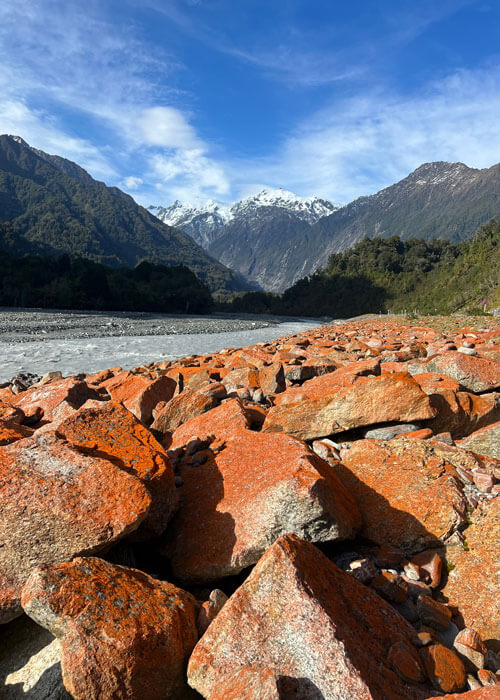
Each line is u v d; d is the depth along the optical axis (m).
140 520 3.14
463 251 121.56
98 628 2.43
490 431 5.16
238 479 3.98
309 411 5.63
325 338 19.20
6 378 15.93
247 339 35.12
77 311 70.75
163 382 8.00
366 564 3.25
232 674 2.32
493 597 3.07
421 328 22.22
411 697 2.27
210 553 3.45
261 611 2.56
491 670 2.60
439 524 3.67
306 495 3.27
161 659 2.47
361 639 2.46
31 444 3.71
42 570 2.64
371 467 4.40
